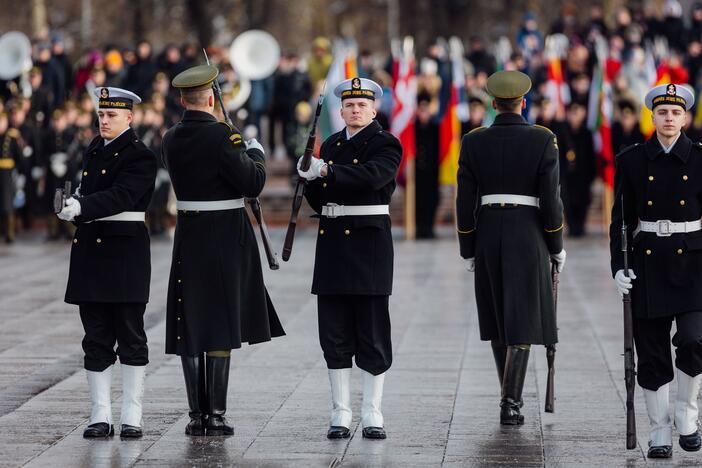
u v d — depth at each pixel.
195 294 27.88
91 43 139.88
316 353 37.28
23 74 80.38
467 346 38.34
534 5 136.88
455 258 61.94
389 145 28.39
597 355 36.91
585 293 49.44
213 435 27.72
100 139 28.48
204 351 27.80
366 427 27.64
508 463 25.56
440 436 27.72
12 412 29.95
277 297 48.44
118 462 25.55
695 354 25.88
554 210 28.78
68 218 27.03
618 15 85.44
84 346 28.02
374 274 28.03
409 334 40.47
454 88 71.75
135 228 27.95
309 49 157.00
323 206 28.55
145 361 28.02
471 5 137.88
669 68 76.62
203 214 27.98
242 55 82.44
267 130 92.38
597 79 71.44
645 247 26.52
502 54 89.62
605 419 29.28
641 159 26.69
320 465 25.39
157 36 128.38
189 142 27.80
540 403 30.91
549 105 71.19
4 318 43.78
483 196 29.34
